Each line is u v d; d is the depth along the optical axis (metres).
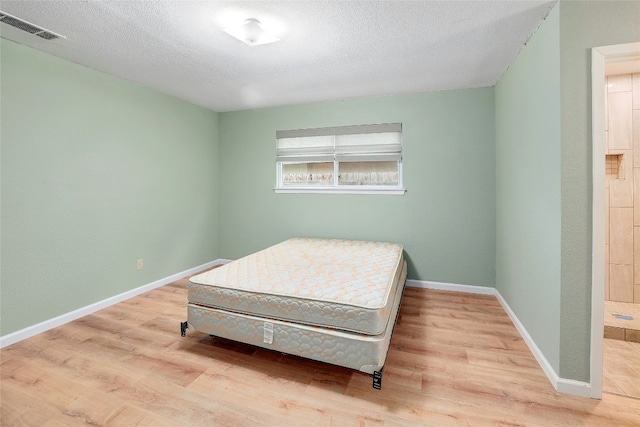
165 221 3.59
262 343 1.97
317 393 1.69
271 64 2.65
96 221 2.83
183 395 1.67
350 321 1.77
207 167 4.24
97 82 2.80
